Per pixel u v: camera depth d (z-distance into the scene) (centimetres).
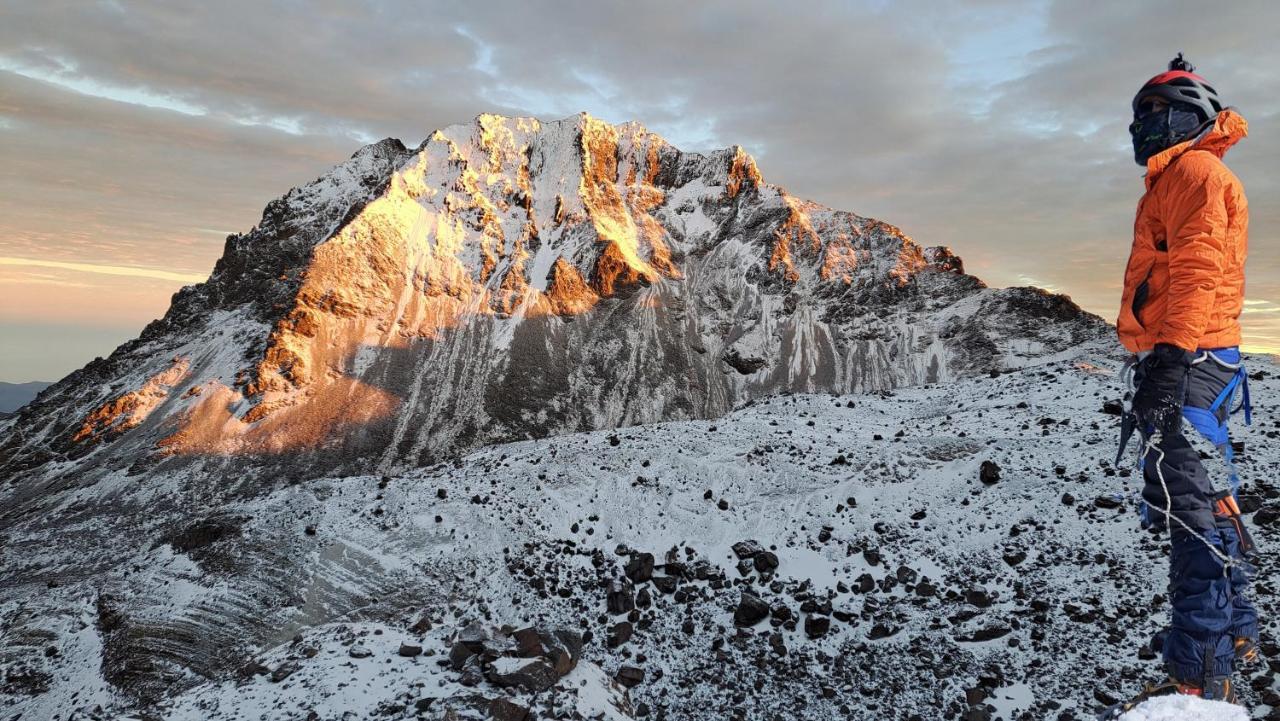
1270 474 1931
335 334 16912
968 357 18475
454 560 2506
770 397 4284
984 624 1767
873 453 2877
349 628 1437
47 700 2339
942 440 2877
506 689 1149
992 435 2847
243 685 1266
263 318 17525
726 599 2144
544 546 2531
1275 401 2520
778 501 2638
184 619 2500
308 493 3222
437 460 14350
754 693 1755
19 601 3061
